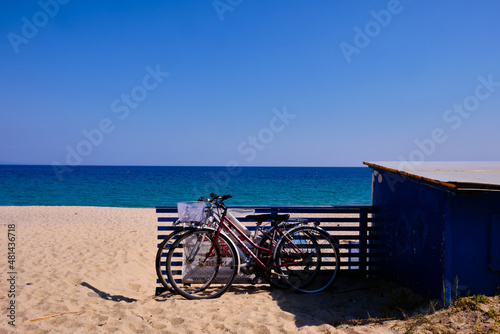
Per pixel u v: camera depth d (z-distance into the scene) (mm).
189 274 4344
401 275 4066
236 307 3750
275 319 3430
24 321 3561
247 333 3066
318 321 3357
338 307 3801
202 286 4316
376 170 4941
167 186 43156
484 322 2783
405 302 3688
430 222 3438
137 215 14945
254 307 3730
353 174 89312
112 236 9148
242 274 4453
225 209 4367
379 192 4836
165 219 4590
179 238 4215
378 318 3346
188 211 4102
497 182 2924
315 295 4207
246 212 4684
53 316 3670
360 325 3188
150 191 36562
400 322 3121
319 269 4500
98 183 47938
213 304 3846
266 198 31094
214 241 4246
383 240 4629
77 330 3252
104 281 5320
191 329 3195
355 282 4699
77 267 5930
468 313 2949
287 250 4426
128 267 6156
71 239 8680
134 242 8234
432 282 3385
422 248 3588
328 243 4996
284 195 33188
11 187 40000
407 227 3939
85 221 12797
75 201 27469
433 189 3385
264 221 4504
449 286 3146
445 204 3166
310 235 4496
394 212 4297
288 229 4445
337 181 54906
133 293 4926
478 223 3178
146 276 5902
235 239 4402
